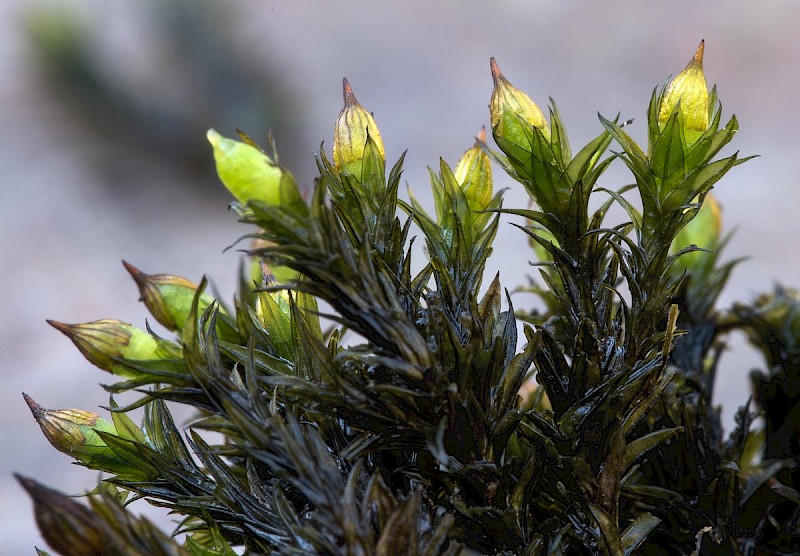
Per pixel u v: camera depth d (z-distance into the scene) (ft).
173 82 0.75
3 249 0.60
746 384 0.42
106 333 0.15
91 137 0.75
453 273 0.15
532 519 0.15
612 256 0.15
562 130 0.15
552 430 0.15
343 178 0.15
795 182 0.59
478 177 0.16
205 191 0.70
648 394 0.15
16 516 0.42
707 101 0.15
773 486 0.16
